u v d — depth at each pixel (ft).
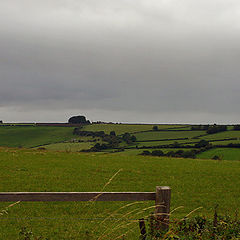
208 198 79.30
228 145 428.56
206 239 27.48
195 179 101.35
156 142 583.17
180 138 593.42
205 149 415.44
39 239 30.55
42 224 48.96
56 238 41.24
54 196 25.95
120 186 88.69
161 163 133.39
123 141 637.30
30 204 63.31
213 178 103.86
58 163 118.21
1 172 94.79
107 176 100.48
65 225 47.91
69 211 59.88
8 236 41.37
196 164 134.10
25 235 29.53
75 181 90.33
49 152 153.07
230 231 28.53
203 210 68.44
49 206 62.69
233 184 96.43
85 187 84.69
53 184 85.20
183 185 92.58
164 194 26.86
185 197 79.05
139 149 517.55
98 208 63.00
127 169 112.98
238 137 513.86
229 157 365.81
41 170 102.42
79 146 630.33
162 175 106.42
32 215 56.39
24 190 77.46
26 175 93.35
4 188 77.97
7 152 140.56
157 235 25.91
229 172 114.52
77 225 47.50
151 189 87.25
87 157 141.79
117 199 26.99
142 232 27.17
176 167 122.83
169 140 590.55
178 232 26.84
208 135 583.99
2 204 61.93
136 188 87.40
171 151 428.15
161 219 26.63
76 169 108.06
